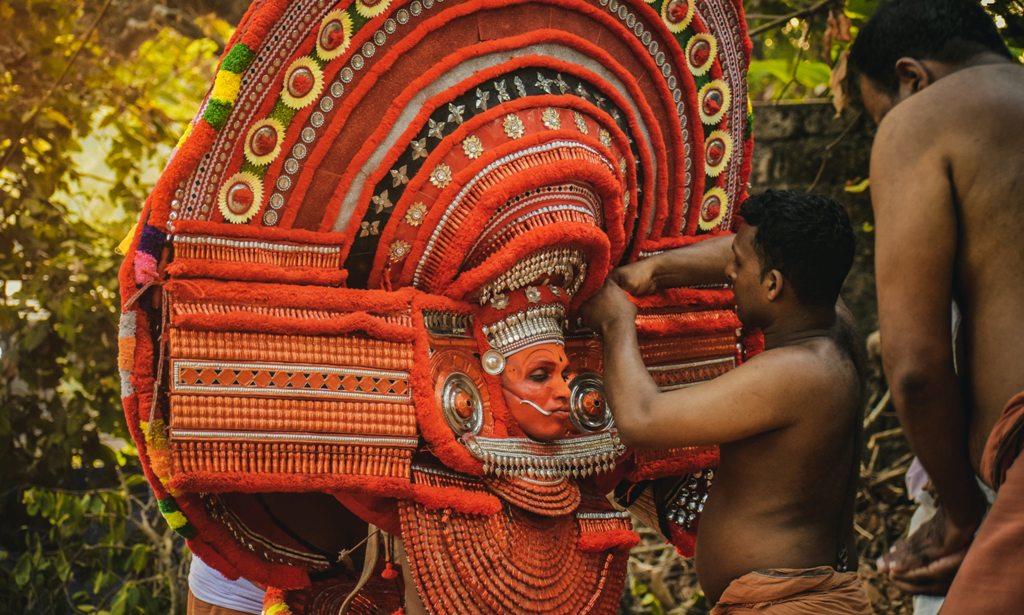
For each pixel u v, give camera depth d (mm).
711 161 3512
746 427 2832
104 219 7398
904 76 2693
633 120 3236
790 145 6359
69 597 5816
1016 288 2418
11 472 5387
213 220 2717
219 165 2697
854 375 2957
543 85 3037
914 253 2467
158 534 5793
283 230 2773
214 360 2652
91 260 5629
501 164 2920
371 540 3004
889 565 2775
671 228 3492
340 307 2793
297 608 3305
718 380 2881
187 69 7348
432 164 2885
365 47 2789
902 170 2500
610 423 3201
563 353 3057
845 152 6266
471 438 2885
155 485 2775
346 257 2875
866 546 5762
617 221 3156
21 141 5719
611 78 3195
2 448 5336
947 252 2467
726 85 3477
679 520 3600
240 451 2668
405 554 2943
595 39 3156
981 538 2314
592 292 3127
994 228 2430
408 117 2854
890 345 2496
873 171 2572
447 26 2893
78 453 5590
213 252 2705
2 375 5543
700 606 5793
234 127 2693
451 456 2838
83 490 5848
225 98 2623
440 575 2826
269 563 3037
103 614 5445
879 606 5520
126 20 6520
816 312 2977
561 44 3074
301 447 2717
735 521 2938
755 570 2887
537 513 2969
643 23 3240
